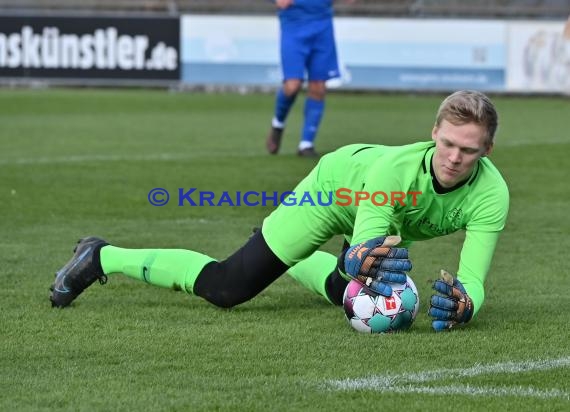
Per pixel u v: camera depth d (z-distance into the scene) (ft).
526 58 210.18
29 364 42.27
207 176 104.42
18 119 166.40
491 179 47.01
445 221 47.93
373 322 46.78
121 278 59.82
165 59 213.05
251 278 50.26
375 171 46.73
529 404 37.19
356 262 46.09
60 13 210.79
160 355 43.57
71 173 106.01
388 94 220.64
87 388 38.91
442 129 43.93
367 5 222.48
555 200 92.43
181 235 75.20
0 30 210.79
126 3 225.35
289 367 41.70
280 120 122.01
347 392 38.42
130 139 139.85
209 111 184.34
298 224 49.44
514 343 45.57
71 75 212.64
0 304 53.11
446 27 209.97
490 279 61.21
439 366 41.88
